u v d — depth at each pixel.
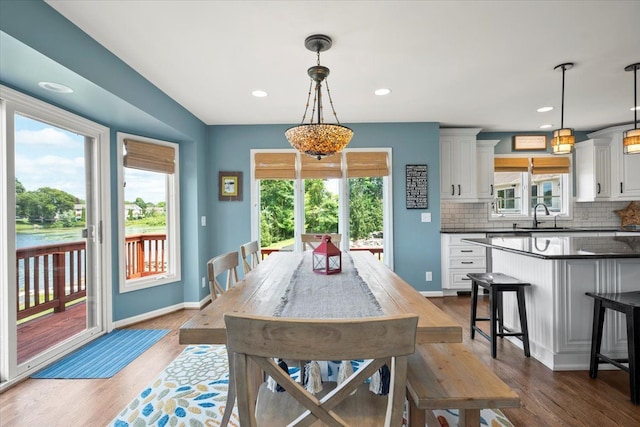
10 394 2.06
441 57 2.46
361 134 4.26
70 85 2.18
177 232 3.89
